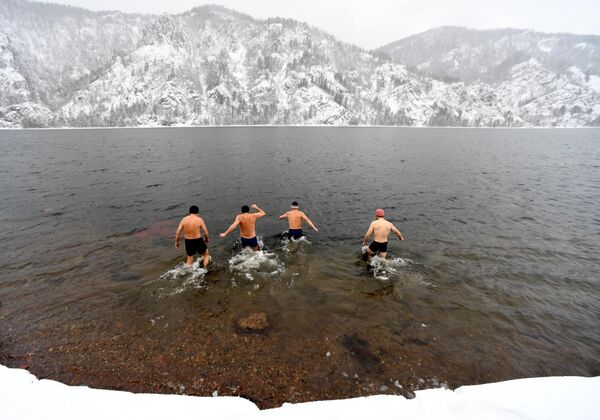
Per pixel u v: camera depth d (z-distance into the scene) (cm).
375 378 563
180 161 3575
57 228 1375
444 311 783
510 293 875
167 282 907
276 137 8438
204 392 528
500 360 615
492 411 407
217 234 1343
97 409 405
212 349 632
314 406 416
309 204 1852
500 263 1074
